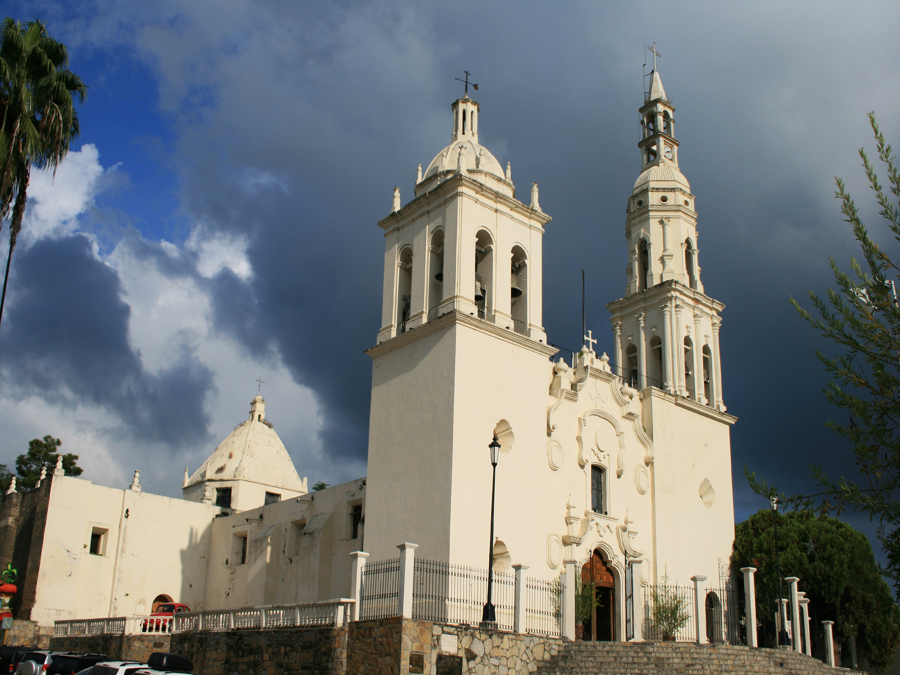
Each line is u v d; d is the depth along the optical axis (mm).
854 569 40750
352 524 37750
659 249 43969
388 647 22453
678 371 41031
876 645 40625
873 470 10250
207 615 30359
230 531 46000
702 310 43375
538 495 31906
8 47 23750
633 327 43469
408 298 35844
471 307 32219
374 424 33594
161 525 45781
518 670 24688
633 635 32188
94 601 42312
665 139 46906
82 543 42594
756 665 26969
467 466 29875
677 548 37219
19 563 42688
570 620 27672
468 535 29062
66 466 61219
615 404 37312
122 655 32594
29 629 39312
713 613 37844
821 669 28906
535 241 35656
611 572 34781
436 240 34906
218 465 53688
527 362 33312
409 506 30594
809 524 41625
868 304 10680
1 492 58625
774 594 39656
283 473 54656
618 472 36031
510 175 36781
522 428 32219
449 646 23125
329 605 24844
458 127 38844
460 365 30875
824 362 10953
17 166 23125
